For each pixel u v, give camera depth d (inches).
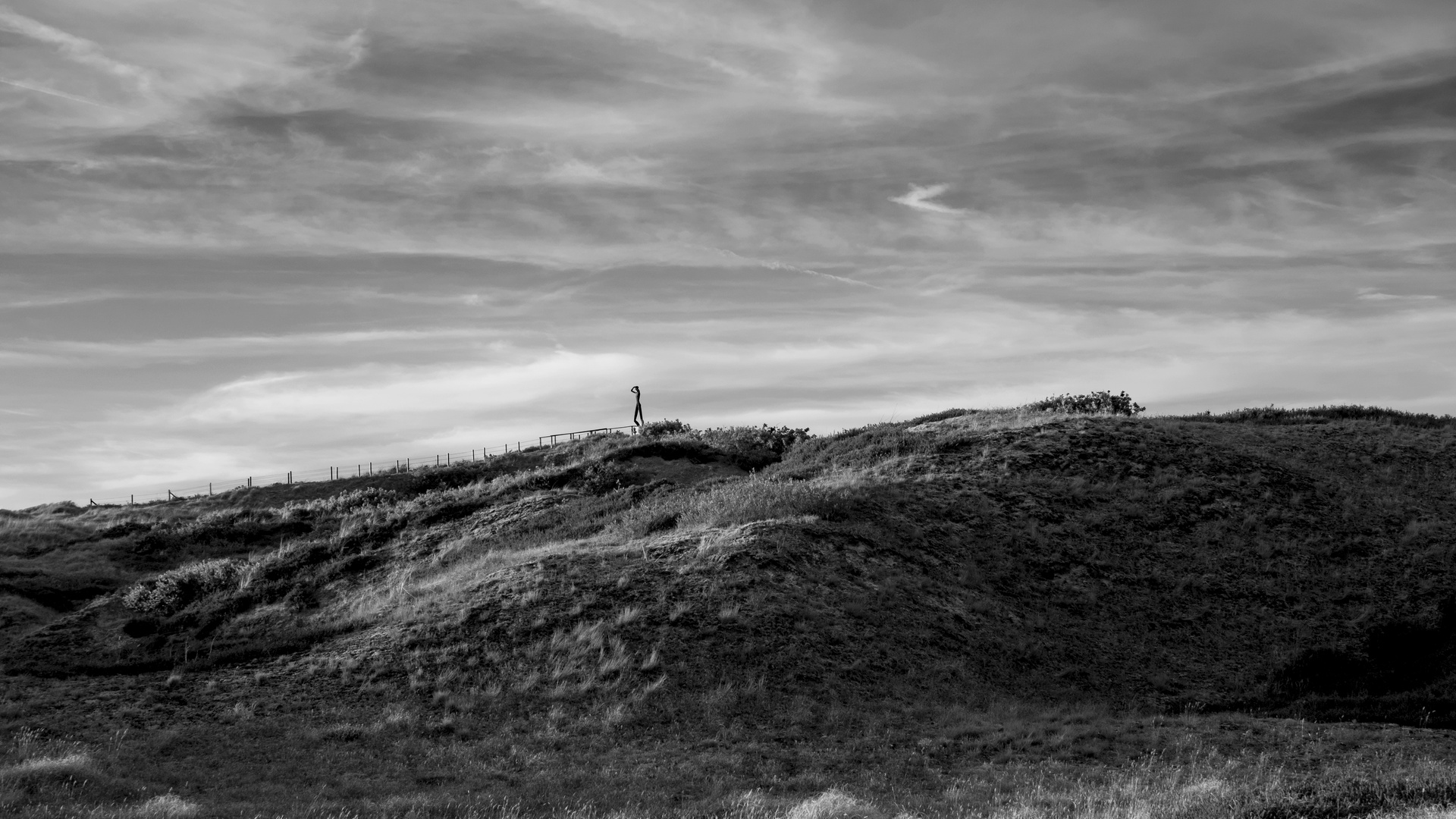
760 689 825.5
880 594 1014.4
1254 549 1216.8
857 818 527.8
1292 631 1056.2
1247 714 886.4
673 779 650.8
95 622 1305.4
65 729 746.8
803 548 1083.9
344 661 886.4
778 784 647.1
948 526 1224.8
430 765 679.1
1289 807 530.3
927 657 922.1
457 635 917.2
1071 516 1280.8
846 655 896.3
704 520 1238.3
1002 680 917.2
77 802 568.4
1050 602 1088.8
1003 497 1318.9
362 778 649.0
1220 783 600.1
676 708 794.8
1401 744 763.4
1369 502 1357.0
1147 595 1117.7
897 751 732.0
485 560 1230.9
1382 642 1031.6
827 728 773.3
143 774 645.3
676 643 888.9
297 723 759.7
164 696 832.3
